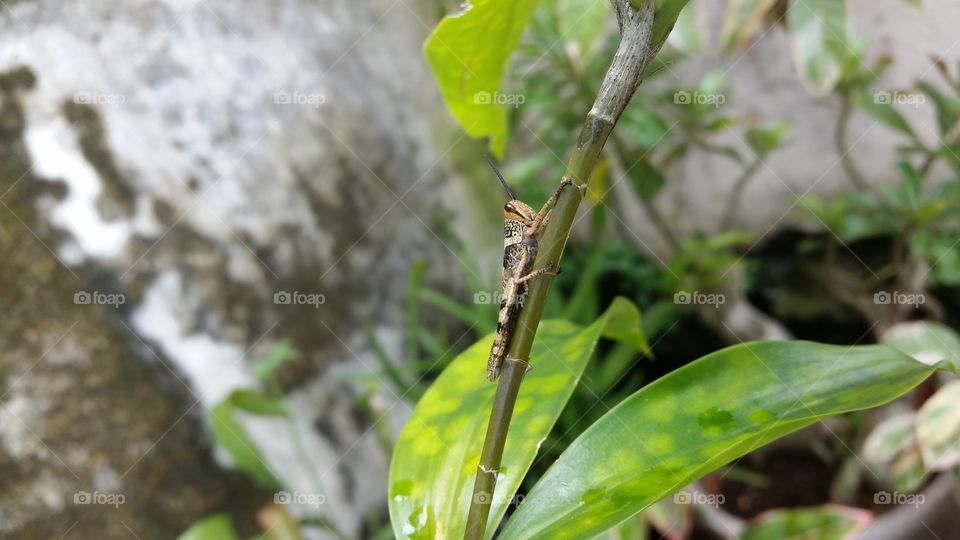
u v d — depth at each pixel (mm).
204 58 555
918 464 403
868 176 624
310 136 591
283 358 480
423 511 193
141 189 508
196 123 542
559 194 167
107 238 486
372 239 609
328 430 531
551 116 614
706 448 181
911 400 488
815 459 527
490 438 172
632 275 674
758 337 593
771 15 503
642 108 560
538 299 169
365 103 627
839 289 623
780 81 637
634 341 248
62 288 461
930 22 560
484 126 239
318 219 582
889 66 583
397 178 634
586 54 502
